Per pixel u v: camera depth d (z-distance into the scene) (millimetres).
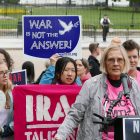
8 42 40625
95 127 7066
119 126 5914
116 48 7191
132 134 5867
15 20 62562
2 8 78250
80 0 100062
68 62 8922
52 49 12320
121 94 7133
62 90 8320
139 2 92188
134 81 7285
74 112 7215
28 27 12203
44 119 8328
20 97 8242
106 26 44062
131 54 9250
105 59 7211
